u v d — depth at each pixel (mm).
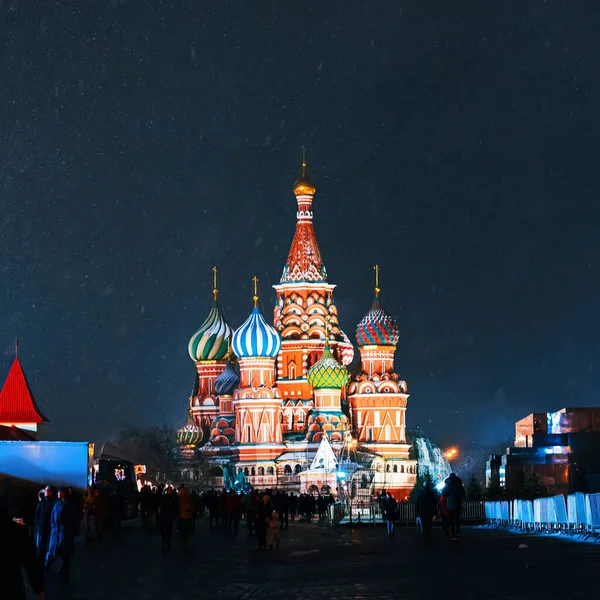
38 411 105000
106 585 32344
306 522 98125
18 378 105625
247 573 36000
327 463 169750
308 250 189000
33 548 16359
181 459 180750
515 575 30703
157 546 53812
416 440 183875
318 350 184625
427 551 43156
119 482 85875
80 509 59625
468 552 41219
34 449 61156
